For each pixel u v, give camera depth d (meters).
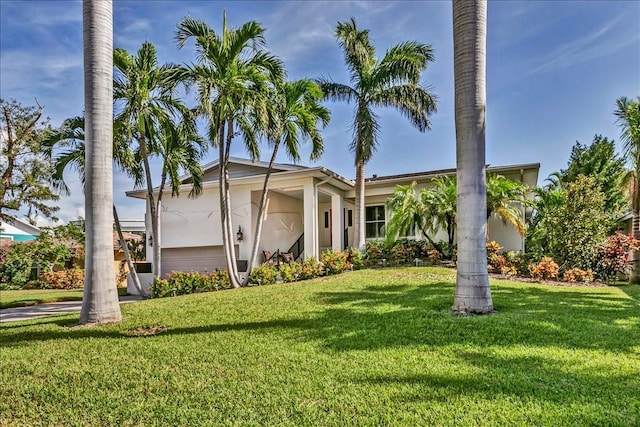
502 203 13.19
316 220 15.59
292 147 12.16
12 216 15.24
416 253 14.83
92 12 7.36
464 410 3.28
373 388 3.79
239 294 9.66
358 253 14.32
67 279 21.36
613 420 3.05
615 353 4.59
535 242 15.15
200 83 9.67
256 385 3.98
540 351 4.69
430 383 3.85
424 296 8.09
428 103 14.82
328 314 6.90
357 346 5.11
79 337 6.26
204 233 17.47
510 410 3.25
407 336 5.45
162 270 18.08
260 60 10.85
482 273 6.63
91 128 7.37
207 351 5.16
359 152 14.76
